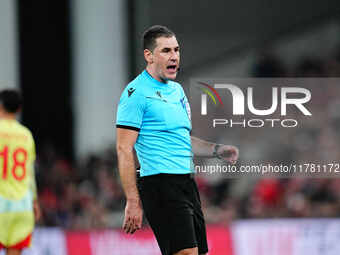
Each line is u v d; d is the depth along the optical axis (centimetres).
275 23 5194
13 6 5069
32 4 5175
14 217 2275
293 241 3388
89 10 5056
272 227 3400
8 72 5088
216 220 3894
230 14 5178
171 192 1780
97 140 5106
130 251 3331
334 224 3394
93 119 5103
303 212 3941
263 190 4012
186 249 1759
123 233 3344
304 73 5044
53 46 5194
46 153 5022
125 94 1784
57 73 5212
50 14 5188
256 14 5191
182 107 1827
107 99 5100
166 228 1778
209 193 3994
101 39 5062
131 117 1764
